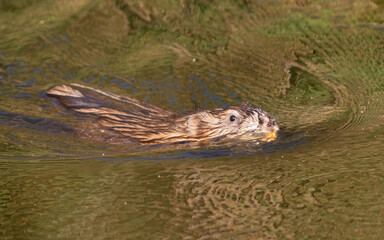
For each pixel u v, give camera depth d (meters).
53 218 20.89
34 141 27.48
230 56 38.41
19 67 36.41
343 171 23.84
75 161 25.72
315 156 25.61
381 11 43.72
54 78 35.06
